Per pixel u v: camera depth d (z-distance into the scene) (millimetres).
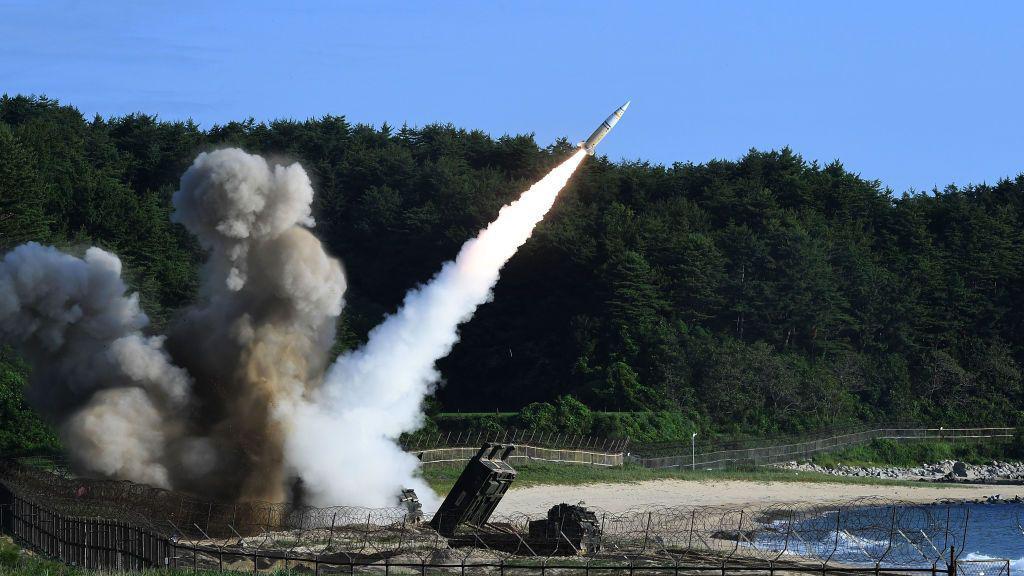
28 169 190125
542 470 155000
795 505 144375
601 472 161000
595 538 90312
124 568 77250
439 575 77125
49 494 93375
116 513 86312
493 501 93938
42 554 83625
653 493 147875
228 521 94625
